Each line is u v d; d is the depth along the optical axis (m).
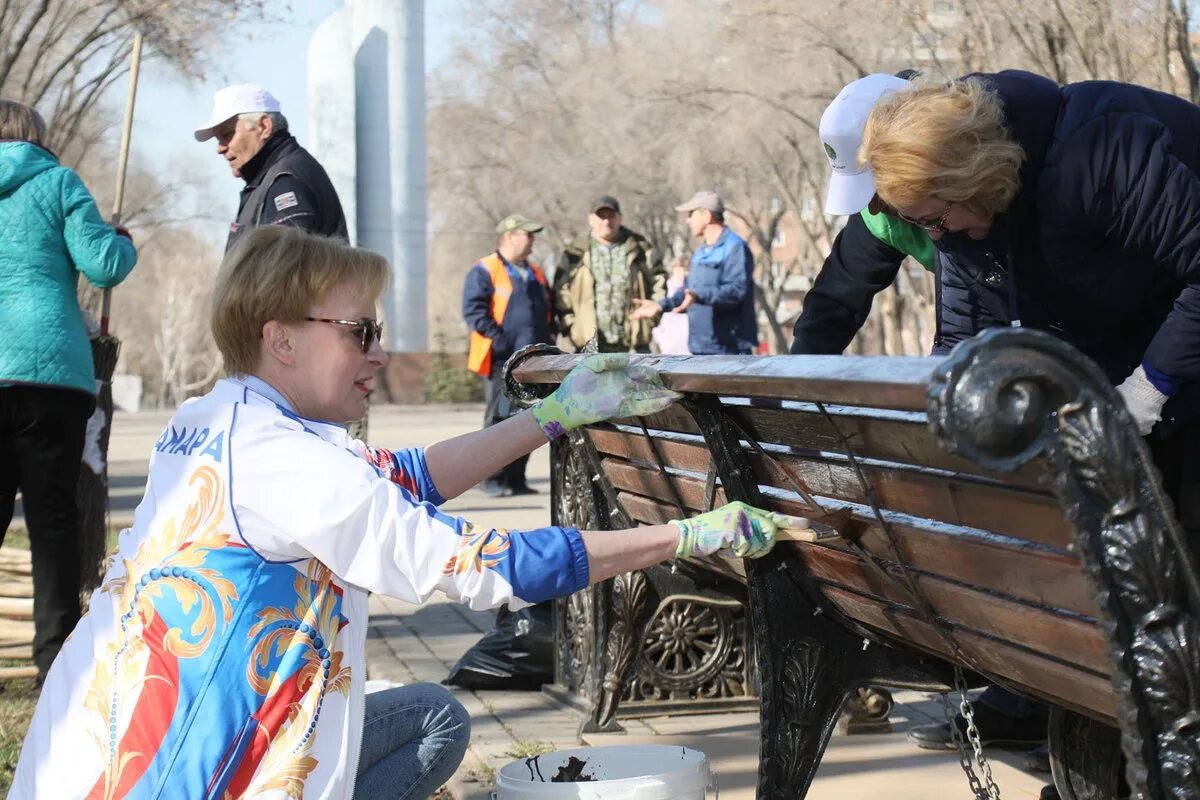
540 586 2.11
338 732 2.05
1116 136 2.37
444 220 40.62
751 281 10.07
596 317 9.98
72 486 4.65
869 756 3.72
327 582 2.10
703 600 4.04
